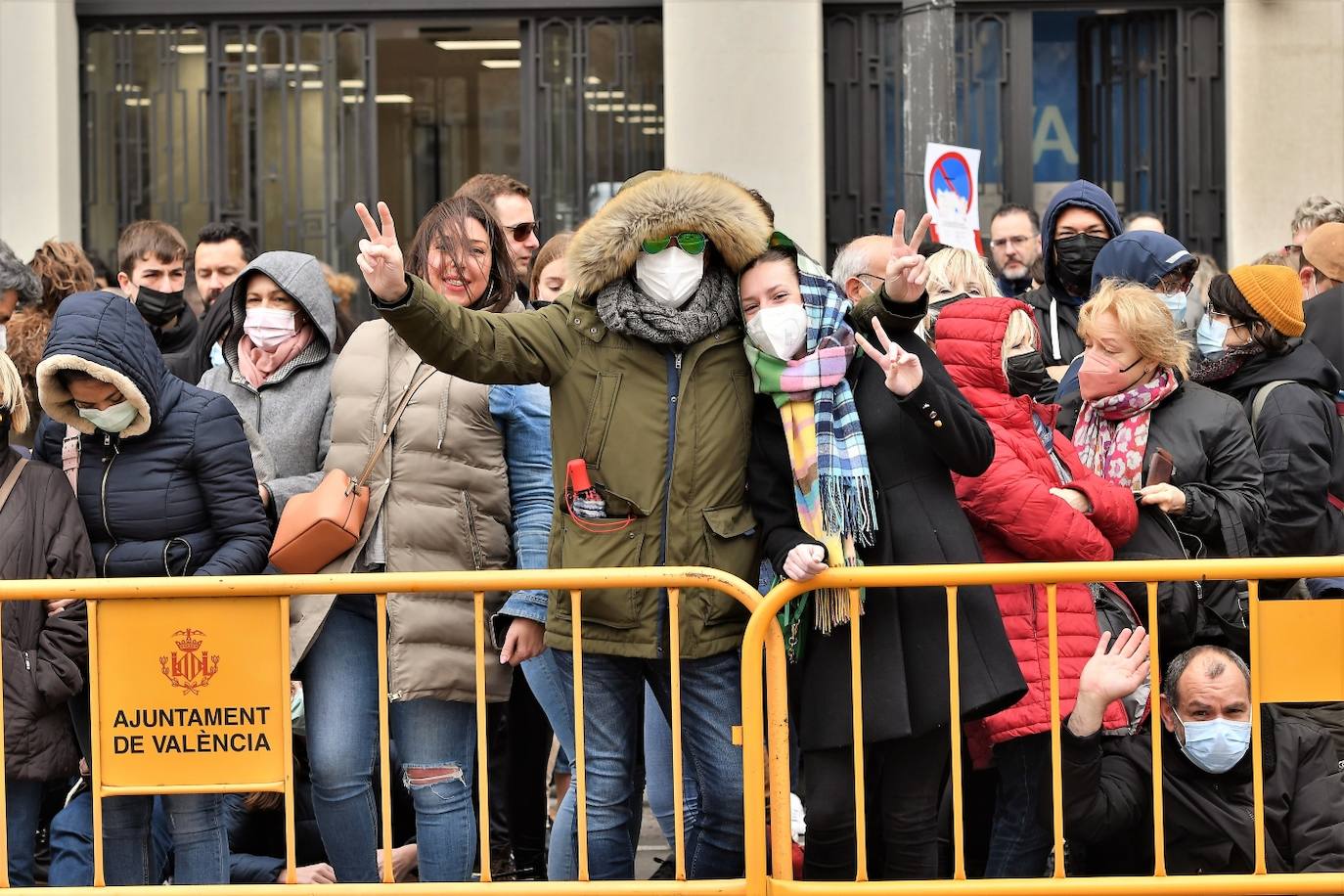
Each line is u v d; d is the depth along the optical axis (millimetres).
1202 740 5652
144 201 12367
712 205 5188
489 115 12273
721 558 5305
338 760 5656
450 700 5730
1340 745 5984
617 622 5250
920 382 5070
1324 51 11641
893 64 11953
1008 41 12031
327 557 5605
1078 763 5426
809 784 5426
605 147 12242
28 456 6109
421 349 5121
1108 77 12055
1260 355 6891
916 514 5340
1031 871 5918
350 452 5859
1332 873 5320
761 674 5148
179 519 5762
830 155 12055
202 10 12188
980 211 12133
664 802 6121
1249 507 6125
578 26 12148
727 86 11750
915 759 5453
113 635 5223
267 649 5242
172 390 5816
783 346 5195
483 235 5945
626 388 5320
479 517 5832
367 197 12312
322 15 12227
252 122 12328
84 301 5594
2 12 11898
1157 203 12047
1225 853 5684
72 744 5754
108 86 12336
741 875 5500
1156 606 5316
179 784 5242
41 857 7199
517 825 7238
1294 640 5250
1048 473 5805
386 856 5246
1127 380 6223
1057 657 5453
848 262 6613
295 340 6316
